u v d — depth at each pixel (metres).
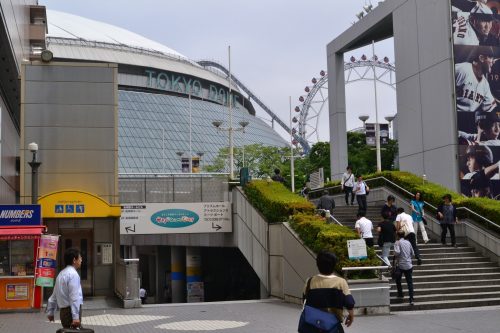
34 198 22.22
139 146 91.00
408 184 28.36
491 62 34.31
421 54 36.06
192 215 30.69
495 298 19.02
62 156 25.34
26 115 25.33
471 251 22.72
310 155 76.19
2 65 27.39
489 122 34.00
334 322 7.92
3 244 19.92
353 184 29.19
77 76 25.84
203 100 118.12
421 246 22.80
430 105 35.25
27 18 35.28
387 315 16.91
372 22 40.25
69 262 10.05
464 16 34.25
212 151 96.88
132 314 18.55
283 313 17.67
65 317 9.85
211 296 42.75
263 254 24.67
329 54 44.84
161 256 46.44
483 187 33.59
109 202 25.47
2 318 18.19
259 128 117.81
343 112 43.62
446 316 16.44
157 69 111.56
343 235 18.38
